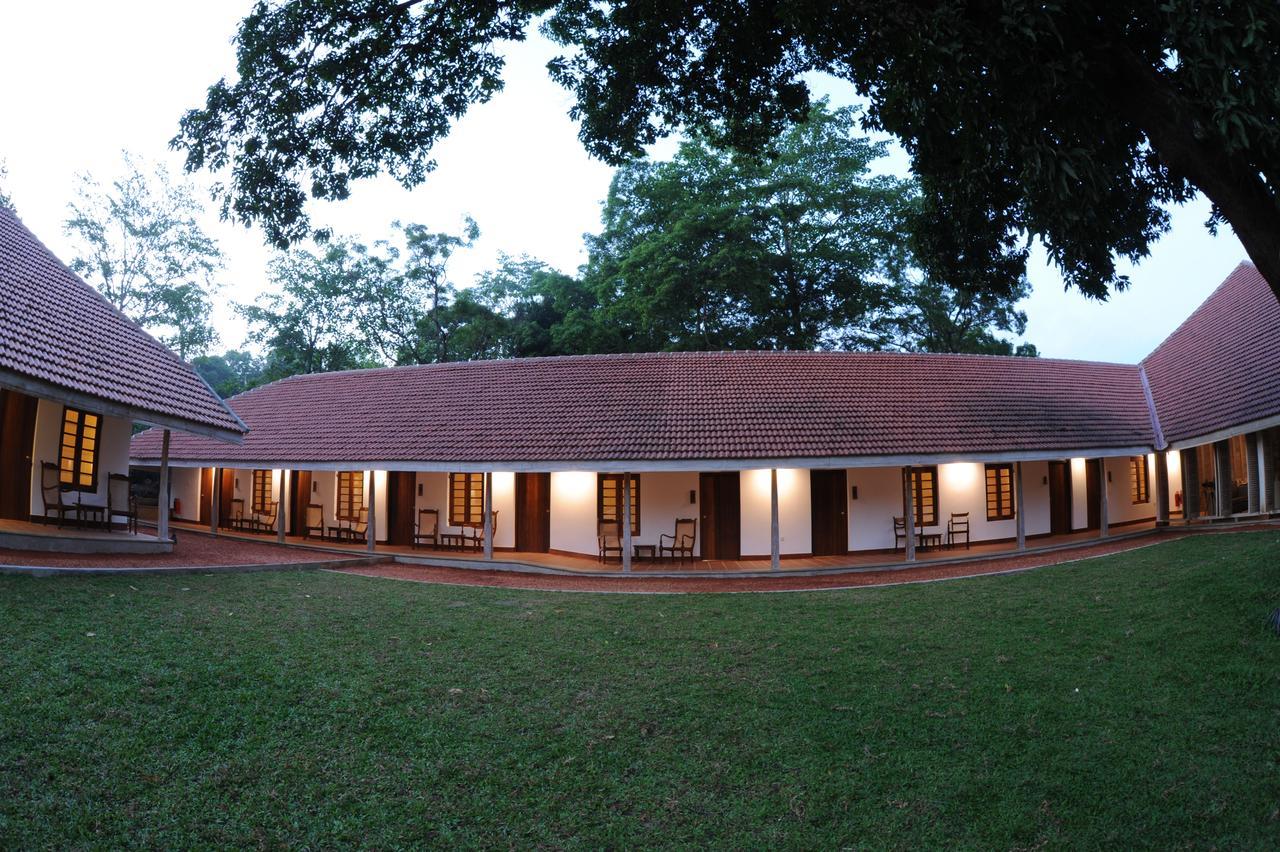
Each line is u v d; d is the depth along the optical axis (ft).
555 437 60.59
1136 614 32.86
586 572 57.67
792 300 119.34
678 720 23.40
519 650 30.60
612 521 64.54
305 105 34.99
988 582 47.21
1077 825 17.35
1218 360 68.95
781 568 58.13
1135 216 32.14
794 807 18.42
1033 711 23.44
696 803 18.61
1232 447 73.05
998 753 20.85
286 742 20.10
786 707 24.49
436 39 35.65
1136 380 81.97
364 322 143.13
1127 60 24.39
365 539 73.72
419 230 141.38
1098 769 19.62
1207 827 16.92
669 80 38.52
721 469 56.34
